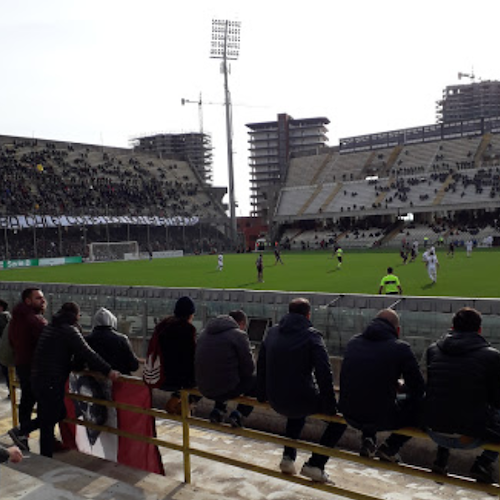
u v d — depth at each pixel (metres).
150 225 88.06
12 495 5.27
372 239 77.88
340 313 14.10
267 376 5.28
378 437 9.85
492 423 4.49
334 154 103.38
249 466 5.61
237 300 18.08
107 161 94.12
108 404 6.71
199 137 154.50
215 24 77.12
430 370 4.65
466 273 32.69
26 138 87.50
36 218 70.56
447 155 89.81
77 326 6.86
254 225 108.31
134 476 6.28
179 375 6.07
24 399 7.40
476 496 7.04
